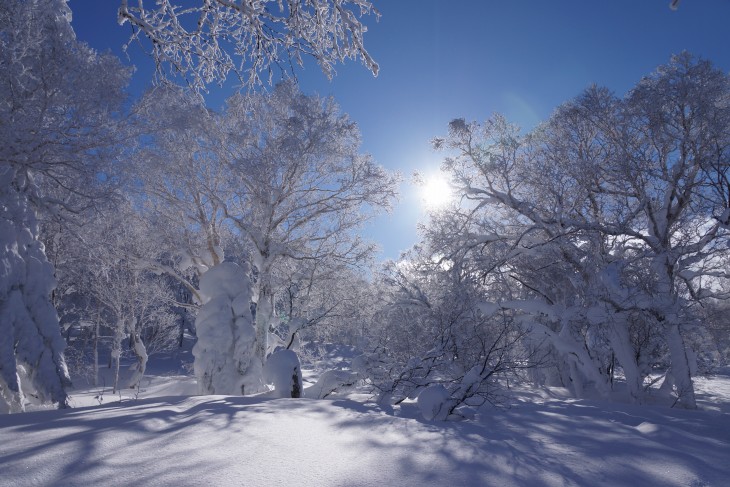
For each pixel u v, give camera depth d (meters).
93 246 12.52
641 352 18.84
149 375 34.88
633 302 15.11
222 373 17.42
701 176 15.98
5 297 9.73
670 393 18.75
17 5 9.68
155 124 12.30
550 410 8.84
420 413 8.00
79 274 24.75
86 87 9.93
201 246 21.38
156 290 28.88
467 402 8.73
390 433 5.83
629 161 16.70
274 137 19.75
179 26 5.16
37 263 10.73
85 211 11.34
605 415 8.13
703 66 15.62
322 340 22.78
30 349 9.98
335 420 6.69
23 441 4.66
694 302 17.62
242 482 3.72
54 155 10.10
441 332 12.49
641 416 8.32
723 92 16.09
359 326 20.36
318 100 20.09
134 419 5.91
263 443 5.02
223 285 18.56
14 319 9.77
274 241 19.95
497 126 17.23
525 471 4.20
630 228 16.72
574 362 17.81
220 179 20.75
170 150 17.88
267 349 20.36
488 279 17.86
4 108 9.65
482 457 4.64
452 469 4.22
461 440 5.44
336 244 21.36
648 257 16.23
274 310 20.78
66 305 33.34
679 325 16.16
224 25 5.38
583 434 5.96
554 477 4.03
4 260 9.78
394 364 12.42
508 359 10.32
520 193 18.56
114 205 10.80
